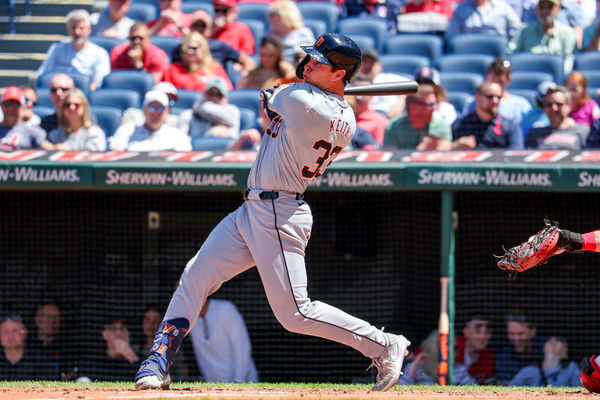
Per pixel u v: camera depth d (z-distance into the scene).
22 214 35.03
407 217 34.53
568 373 31.81
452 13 45.09
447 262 29.95
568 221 34.34
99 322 34.81
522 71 39.75
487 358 32.03
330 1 45.59
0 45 49.84
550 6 41.03
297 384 23.55
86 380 32.47
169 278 35.12
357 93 16.12
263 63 38.22
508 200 34.50
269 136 15.66
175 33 43.72
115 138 34.25
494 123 32.62
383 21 43.81
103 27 45.00
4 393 15.74
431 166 29.70
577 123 33.34
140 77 39.56
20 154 31.62
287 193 15.52
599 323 34.34
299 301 15.70
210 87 35.06
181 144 34.34
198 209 35.06
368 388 21.70
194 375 32.09
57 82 35.59
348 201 34.88
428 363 31.44
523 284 34.53
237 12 45.62
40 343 34.44
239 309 34.53
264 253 15.51
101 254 34.97
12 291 35.06
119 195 34.94
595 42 42.12
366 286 34.78
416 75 33.19
